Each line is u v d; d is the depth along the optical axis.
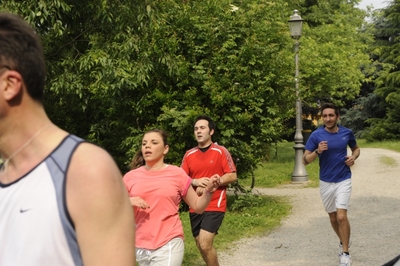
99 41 11.40
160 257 4.74
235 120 11.77
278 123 12.54
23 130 1.69
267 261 8.16
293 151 30.69
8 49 1.63
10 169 1.72
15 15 1.70
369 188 15.44
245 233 10.05
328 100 35.25
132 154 11.81
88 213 1.59
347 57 27.72
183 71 11.73
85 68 10.91
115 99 11.89
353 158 7.54
